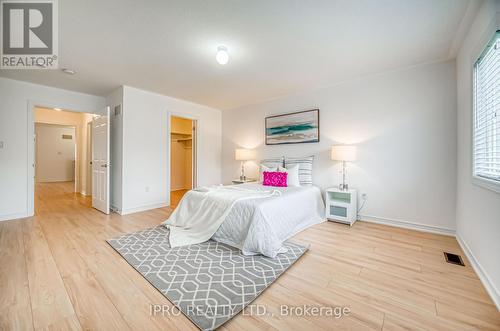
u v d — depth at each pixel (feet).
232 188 10.39
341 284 5.35
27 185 11.22
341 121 11.32
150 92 12.98
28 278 5.49
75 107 12.78
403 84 9.53
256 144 15.25
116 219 10.85
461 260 6.58
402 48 7.81
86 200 15.49
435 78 8.84
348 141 11.09
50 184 24.06
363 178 10.66
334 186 11.57
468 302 4.68
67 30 6.70
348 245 7.72
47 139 26.05
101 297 4.79
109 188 12.53
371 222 10.42
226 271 5.88
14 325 3.98
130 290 5.06
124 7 5.66
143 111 12.67
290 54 8.24
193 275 5.67
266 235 6.88
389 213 9.96
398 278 5.61
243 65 9.23
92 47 7.73
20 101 10.98
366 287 5.23
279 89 12.32
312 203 10.38
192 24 6.41
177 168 21.72
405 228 9.53
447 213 8.66
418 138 9.25
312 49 7.87
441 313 4.34
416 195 9.32
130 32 6.82
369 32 6.82
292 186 11.37
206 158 16.52
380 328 3.96
